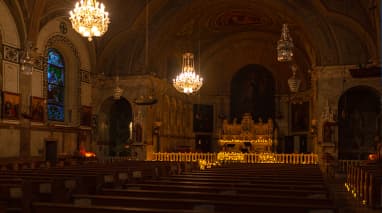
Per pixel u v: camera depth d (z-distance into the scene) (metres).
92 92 28.09
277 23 30.95
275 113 37.03
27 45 21.19
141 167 14.84
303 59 33.50
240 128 34.84
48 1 22.92
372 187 11.39
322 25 25.30
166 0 27.97
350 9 24.14
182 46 34.03
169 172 15.70
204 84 37.84
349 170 17.39
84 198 6.56
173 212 4.94
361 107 26.27
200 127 37.25
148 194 7.48
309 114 33.19
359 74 19.11
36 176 11.10
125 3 27.48
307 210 5.72
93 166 16.39
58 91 25.44
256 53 37.50
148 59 28.62
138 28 28.23
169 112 32.28
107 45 28.25
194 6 28.19
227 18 31.52
